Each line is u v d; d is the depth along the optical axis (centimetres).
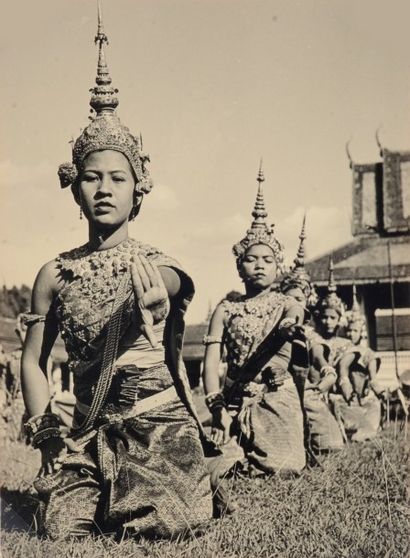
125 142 501
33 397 500
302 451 620
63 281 500
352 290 1209
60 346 1005
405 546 464
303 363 637
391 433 855
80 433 486
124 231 505
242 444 622
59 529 448
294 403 631
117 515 442
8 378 834
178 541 447
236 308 664
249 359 645
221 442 616
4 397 841
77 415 495
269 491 549
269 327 649
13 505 521
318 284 1191
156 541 443
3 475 614
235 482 574
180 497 453
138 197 516
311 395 767
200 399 827
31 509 512
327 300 939
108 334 479
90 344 486
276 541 453
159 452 468
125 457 458
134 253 495
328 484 563
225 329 663
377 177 1149
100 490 460
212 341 659
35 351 506
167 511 445
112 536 441
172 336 495
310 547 448
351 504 523
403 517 501
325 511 502
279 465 603
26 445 773
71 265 498
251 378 642
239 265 677
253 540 452
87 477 463
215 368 653
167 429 478
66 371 1007
